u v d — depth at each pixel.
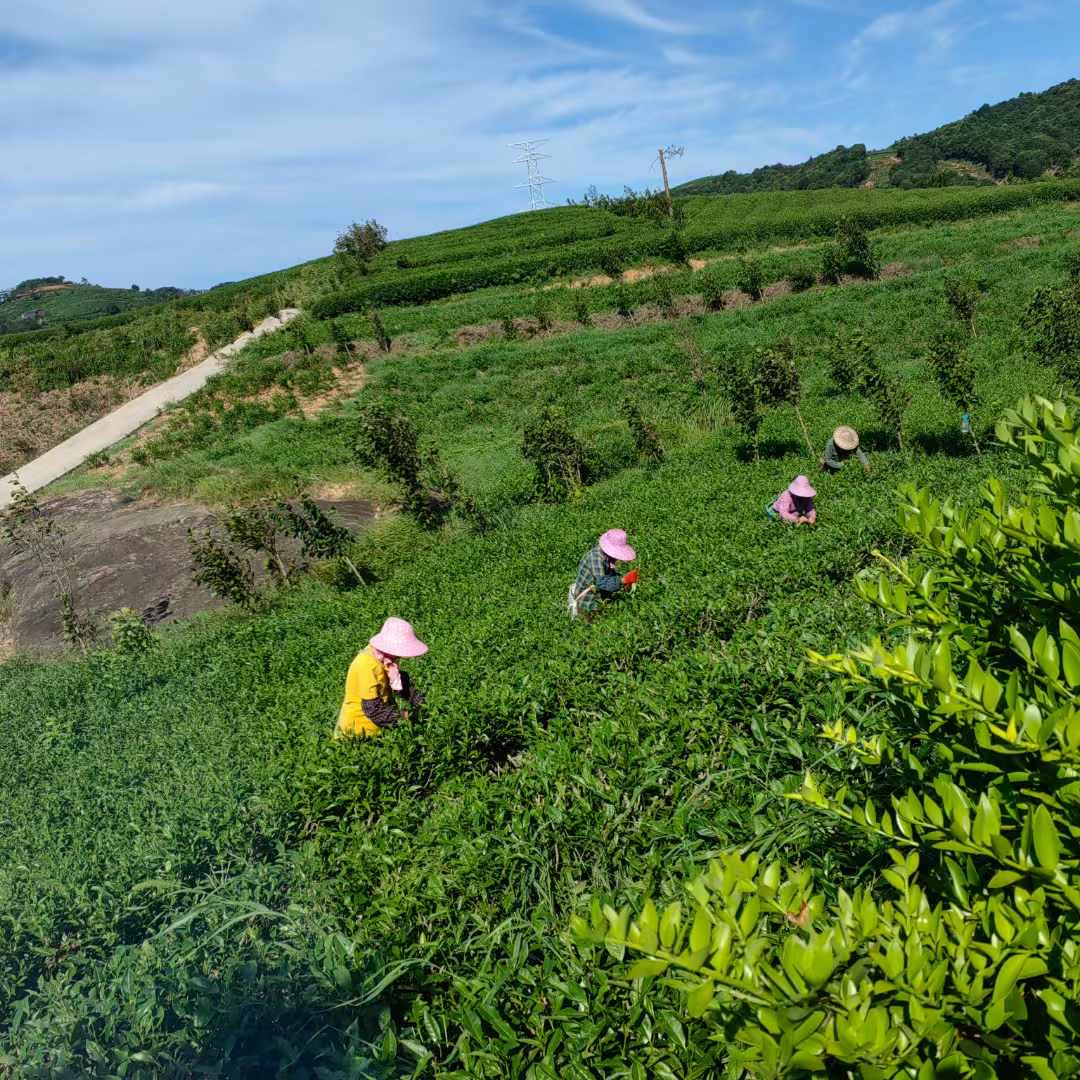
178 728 9.37
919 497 2.62
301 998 3.62
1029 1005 1.73
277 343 42.31
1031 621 2.39
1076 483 2.31
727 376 21.44
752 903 1.67
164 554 21.17
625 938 1.63
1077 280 27.41
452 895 4.31
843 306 37.78
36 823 6.89
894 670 2.09
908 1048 1.57
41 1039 3.62
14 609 20.31
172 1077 3.37
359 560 18.39
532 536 16.08
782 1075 1.58
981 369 24.94
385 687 6.51
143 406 37.84
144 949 4.07
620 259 50.59
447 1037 3.46
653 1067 2.87
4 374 43.62
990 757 2.06
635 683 6.29
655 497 17.09
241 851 5.42
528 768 5.36
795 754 4.46
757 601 8.23
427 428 29.47
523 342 40.50
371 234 63.75
